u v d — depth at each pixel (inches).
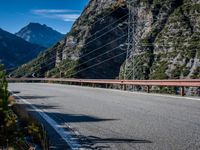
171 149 275.0
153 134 335.9
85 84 2300.7
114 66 4933.6
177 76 3161.9
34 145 292.0
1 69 342.6
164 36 3767.2
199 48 3240.7
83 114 501.4
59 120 450.9
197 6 3789.4
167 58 3464.6
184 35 3567.9
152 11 4333.2
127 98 754.8
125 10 5265.8
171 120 414.6
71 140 323.0
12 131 317.1
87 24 5408.5
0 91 331.6
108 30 5201.8
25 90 1228.5
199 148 275.3
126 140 314.0
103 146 294.7
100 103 655.1
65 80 2094.0
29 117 391.5
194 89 2249.0
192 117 433.7
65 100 751.1
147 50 3799.2
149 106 574.2
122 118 446.3
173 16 3895.2
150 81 1008.2
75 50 5191.9
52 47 6131.9
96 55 5036.9
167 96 774.5
